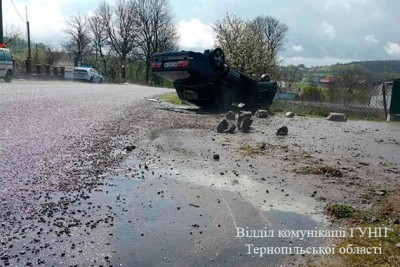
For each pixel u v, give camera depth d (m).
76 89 21.05
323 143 8.59
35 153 6.04
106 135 8.04
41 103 12.23
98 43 74.31
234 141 8.31
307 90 28.41
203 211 4.24
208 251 3.37
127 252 3.26
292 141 8.65
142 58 71.88
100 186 4.83
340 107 20.97
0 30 32.16
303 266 3.16
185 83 14.69
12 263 2.94
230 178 5.48
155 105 15.66
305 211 4.35
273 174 5.75
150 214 4.08
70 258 3.09
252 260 3.25
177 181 5.25
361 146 8.45
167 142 7.79
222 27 24.89
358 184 5.40
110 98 16.92
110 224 3.76
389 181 5.63
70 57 74.56
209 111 14.86
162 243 3.46
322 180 5.53
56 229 3.55
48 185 4.68
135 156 6.46
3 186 4.50
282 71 33.84
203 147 7.48
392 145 8.76
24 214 3.81
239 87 15.16
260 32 28.62
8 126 7.94
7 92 15.10
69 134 7.77
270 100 15.69
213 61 14.13
